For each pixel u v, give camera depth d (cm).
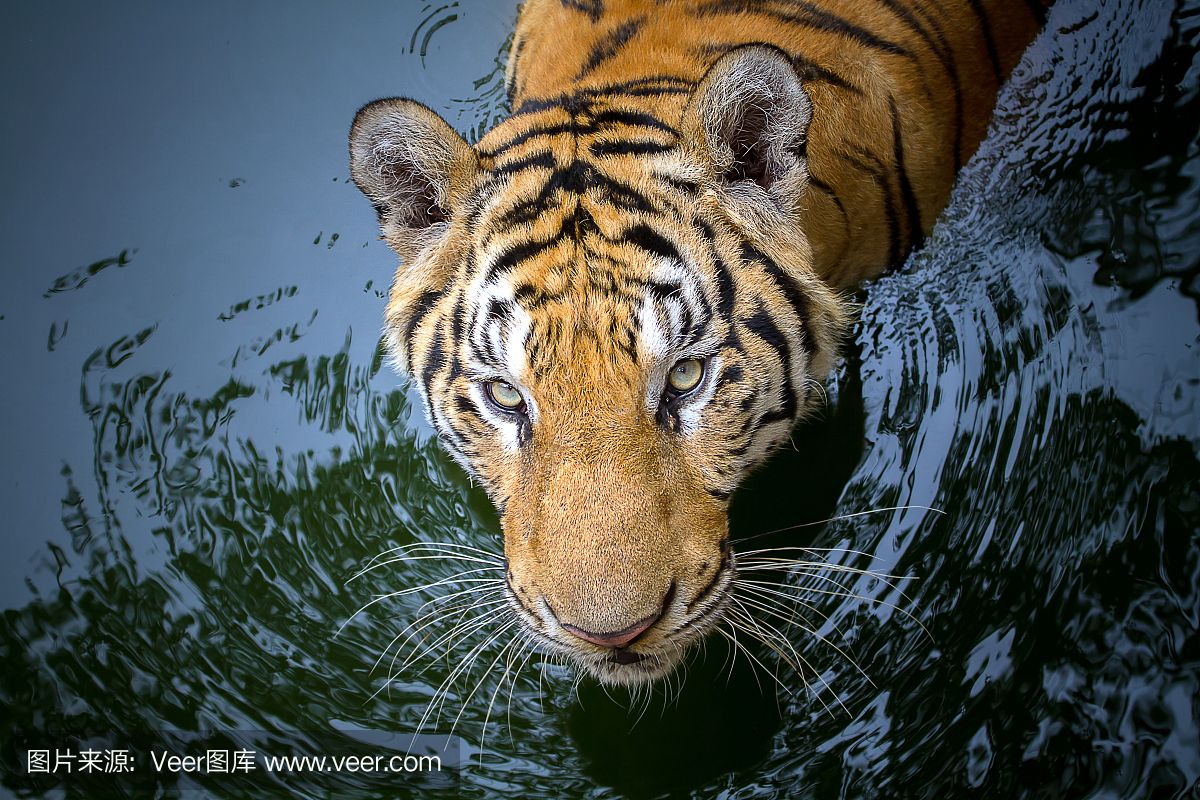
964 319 671
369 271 751
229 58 865
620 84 546
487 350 487
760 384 503
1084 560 586
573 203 493
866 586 601
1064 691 548
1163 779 518
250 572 637
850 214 587
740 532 630
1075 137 721
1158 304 659
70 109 834
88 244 768
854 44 609
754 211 505
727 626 599
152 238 770
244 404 699
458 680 596
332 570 637
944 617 584
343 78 851
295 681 596
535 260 483
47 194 791
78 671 599
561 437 461
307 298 740
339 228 774
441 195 511
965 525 611
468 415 510
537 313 470
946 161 657
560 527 453
